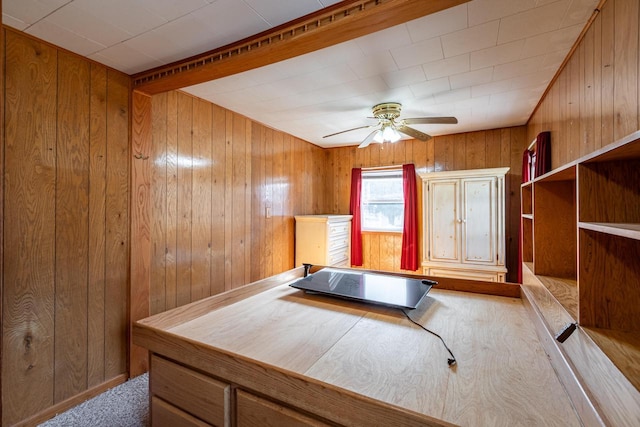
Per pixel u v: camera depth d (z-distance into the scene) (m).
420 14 1.34
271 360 0.99
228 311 1.47
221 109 2.95
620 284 0.95
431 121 2.62
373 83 2.38
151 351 1.27
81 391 1.91
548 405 0.78
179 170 2.54
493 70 2.14
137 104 2.20
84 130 1.94
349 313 1.43
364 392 0.82
